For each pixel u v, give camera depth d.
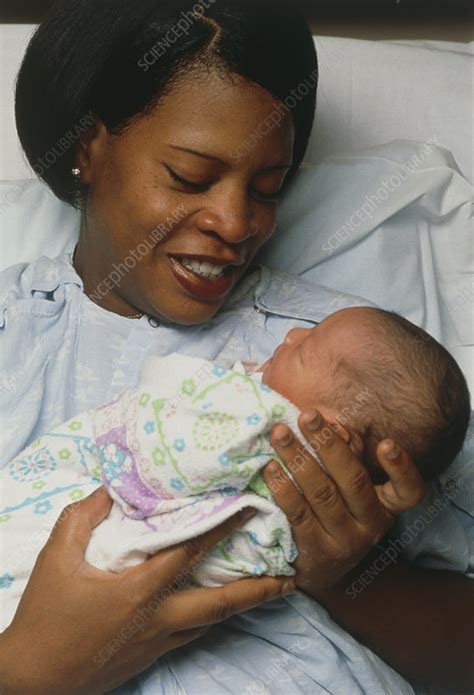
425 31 1.54
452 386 0.89
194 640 0.92
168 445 0.82
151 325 1.09
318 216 1.30
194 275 0.98
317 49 1.38
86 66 0.96
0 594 0.90
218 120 0.90
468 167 1.42
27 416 1.05
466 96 1.40
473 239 1.36
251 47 0.89
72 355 1.09
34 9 1.49
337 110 1.39
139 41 0.91
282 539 0.83
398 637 0.98
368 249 1.31
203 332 1.10
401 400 0.87
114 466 0.85
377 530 0.86
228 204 0.93
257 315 1.13
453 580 1.03
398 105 1.40
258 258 1.30
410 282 1.33
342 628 0.98
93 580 0.82
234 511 0.80
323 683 0.92
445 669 0.99
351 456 0.82
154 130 0.91
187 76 0.90
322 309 1.13
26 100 1.04
